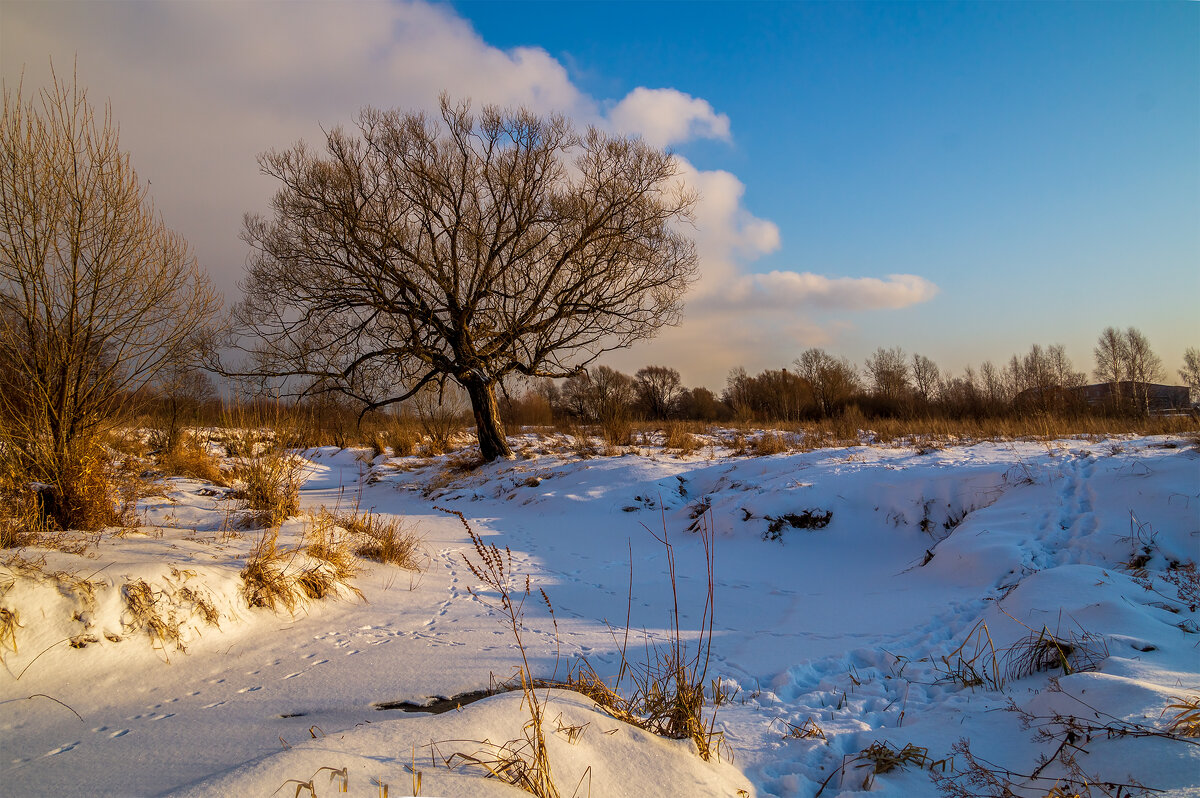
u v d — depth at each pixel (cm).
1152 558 666
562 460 1877
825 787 343
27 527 616
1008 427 1834
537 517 1416
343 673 480
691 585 865
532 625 650
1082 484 852
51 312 677
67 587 470
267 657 511
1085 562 696
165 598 511
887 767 347
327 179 1864
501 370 2052
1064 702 383
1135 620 493
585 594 810
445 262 2023
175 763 317
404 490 2025
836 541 998
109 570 503
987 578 713
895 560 916
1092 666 441
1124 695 364
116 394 738
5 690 398
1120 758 312
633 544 1150
